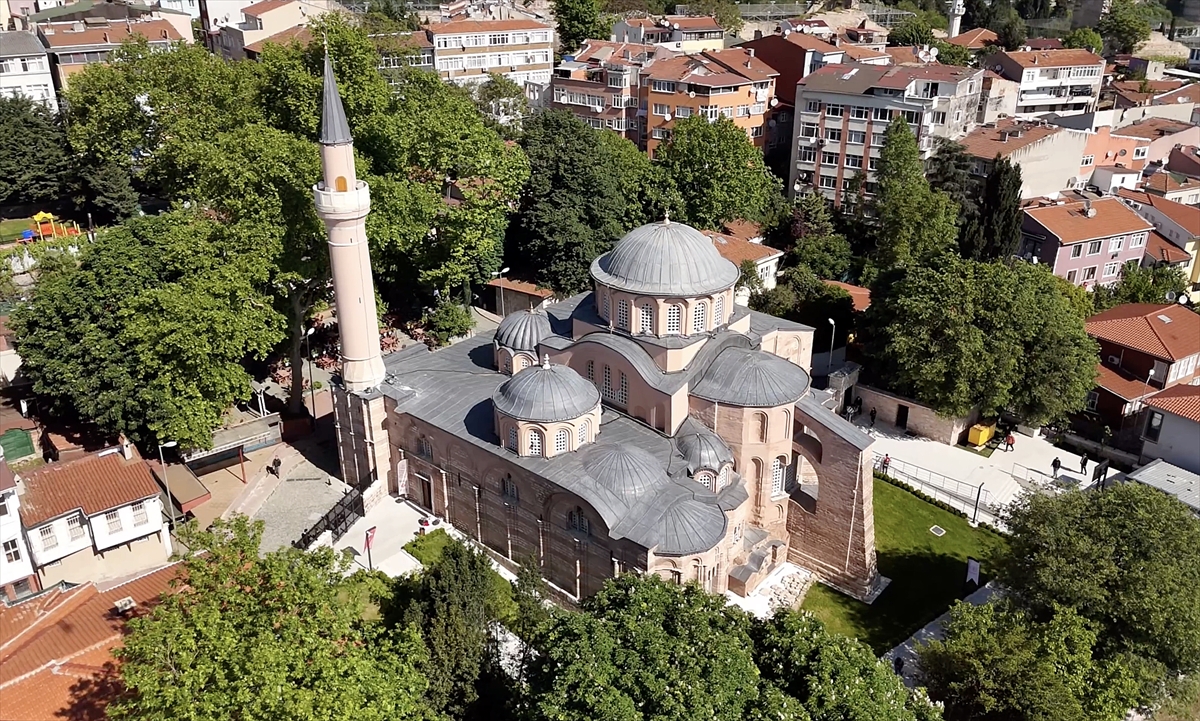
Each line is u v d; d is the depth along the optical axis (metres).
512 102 115.50
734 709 29.61
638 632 31.84
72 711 34.16
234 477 59.19
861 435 46.75
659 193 87.12
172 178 79.31
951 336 61.81
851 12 174.75
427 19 152.25
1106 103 139.00
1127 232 89.69
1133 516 41.00
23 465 57.62
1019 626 38.50
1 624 38.97
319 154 60.78
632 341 49.56
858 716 29.97
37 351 55.88
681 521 42.34
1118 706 36.88
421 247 75.38
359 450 55.53
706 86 103.44
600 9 165.25
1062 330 62.34
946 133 96.75
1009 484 60.62
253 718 28.17
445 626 35.56
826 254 88.62
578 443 46.56
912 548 53.47
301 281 64.19
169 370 54.53
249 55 123.69
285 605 31.84
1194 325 70.44
